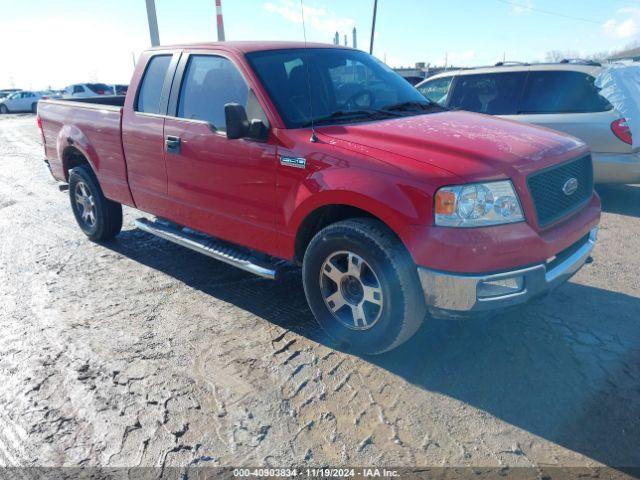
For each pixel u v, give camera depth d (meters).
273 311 4.02
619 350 3.35
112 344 3.58
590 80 6.43
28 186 8.80
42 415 2.87
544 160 3.14
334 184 3.14
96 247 5.60
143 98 4.66
